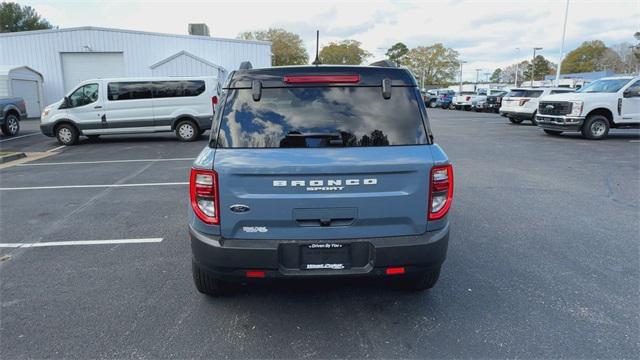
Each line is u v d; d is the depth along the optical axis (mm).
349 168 3014
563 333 3252
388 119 3186
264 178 3020
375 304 3723
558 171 9531
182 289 4031
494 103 34094
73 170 10141
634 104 14844
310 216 3066
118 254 4910
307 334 3273
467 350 3055
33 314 3594
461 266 4488
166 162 11117
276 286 4070
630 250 4918
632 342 3129
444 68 99500
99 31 27781
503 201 7023
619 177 8891
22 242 5328
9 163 11297
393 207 3100
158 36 28547
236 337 3240
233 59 30016
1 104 16844
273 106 3176
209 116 15352
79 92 14773
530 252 4863
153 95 15102
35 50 27406
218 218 3094
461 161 10859
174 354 3031
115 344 3154
